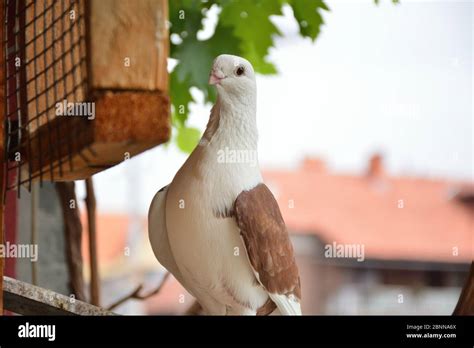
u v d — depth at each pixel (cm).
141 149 254
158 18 248
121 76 245
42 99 320
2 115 304
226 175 323
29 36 329
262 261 322
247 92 328
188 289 345
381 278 862
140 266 864
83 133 254
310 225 884
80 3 281
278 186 922
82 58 269
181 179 325
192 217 321
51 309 317
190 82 493
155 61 247
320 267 852
